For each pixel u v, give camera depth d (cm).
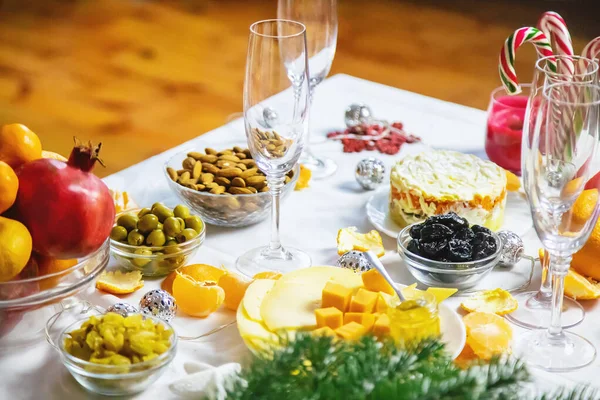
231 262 126
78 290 101
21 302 97
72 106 359
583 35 401
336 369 75
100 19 451
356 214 142
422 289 120
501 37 416
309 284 110
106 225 102
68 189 98
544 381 98
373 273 106
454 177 135
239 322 102
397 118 180
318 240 134
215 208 132
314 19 156
